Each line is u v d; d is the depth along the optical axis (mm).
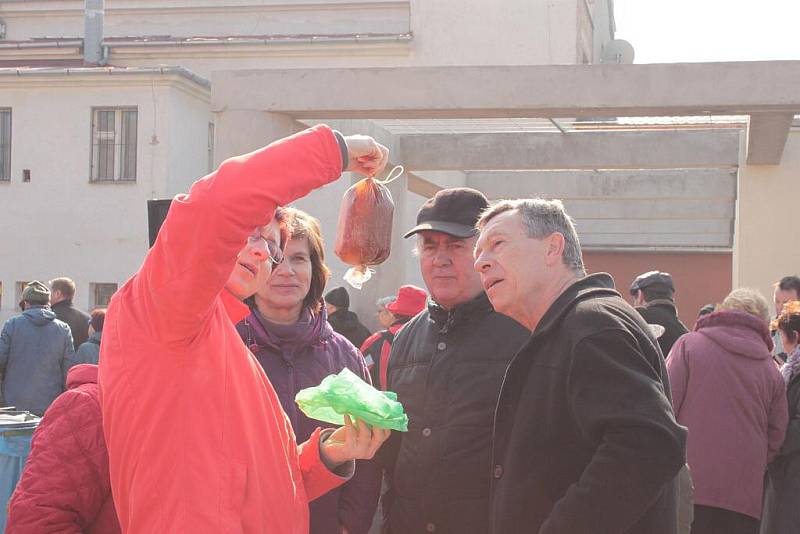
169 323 2010
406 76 8938
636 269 22672
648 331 2695
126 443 2047
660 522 2615
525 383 2715
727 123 11906
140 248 18641
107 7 22625
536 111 8922
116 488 2096
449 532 3227
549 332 2678
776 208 12047
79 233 18875
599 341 2545
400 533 3369
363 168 2248
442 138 13266
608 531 2395
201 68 20938
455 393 3299
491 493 2781
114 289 18781
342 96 9000
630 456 2391
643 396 2459
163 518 2002
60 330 8773
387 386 3594
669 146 12891
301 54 20609
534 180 16703
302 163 2053
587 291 2717
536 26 19859
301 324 3451
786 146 12008
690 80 8531
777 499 5547
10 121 19297
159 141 18469
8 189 19156
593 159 13102
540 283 2793
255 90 9109
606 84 8664
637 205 18984
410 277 17703
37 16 23188
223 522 2012
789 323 6035
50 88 18938
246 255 2279
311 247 3566
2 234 19219
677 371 5473
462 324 3406
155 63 21094
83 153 18859
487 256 2832
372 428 2477
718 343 5410
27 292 8867
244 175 1986
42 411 8633
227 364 2141
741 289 5723
